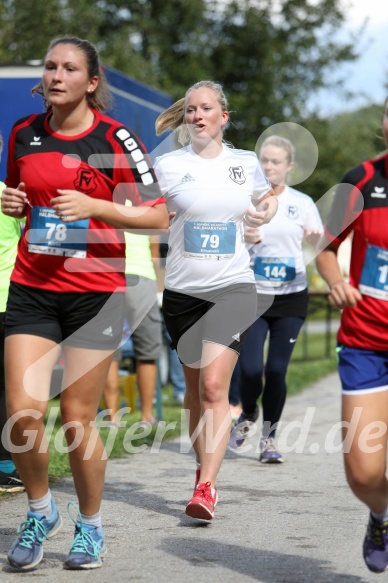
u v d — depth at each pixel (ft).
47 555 38.04
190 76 267.59
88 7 221.87
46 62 34.58
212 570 35.70
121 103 97.35
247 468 58.65
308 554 38.14
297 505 47.55
